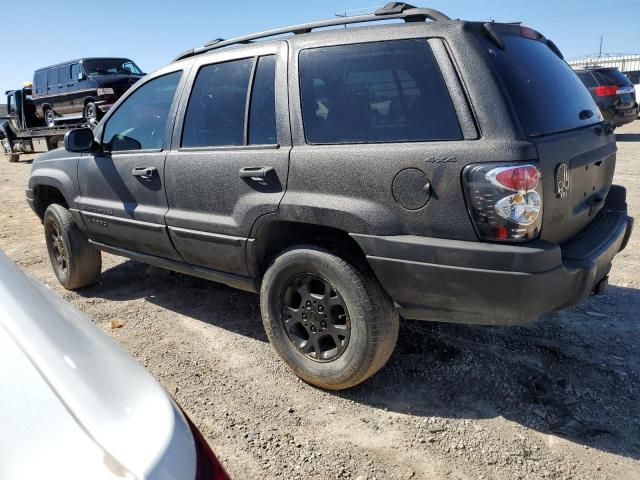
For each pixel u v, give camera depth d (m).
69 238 4.73
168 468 1.09
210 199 3.44
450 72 2.58
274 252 3.35
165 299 4.70
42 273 5.64
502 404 2.96
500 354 3.42
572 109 3.06
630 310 4.01
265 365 3.49
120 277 5.34
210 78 3.56
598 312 3.98
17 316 1.40
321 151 2.89
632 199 7.28
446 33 2.63
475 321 2.64
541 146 2.48
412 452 2.63
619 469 2.46
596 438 2.66
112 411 1.19
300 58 3.08
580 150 2.85
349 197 2.79
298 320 3.16
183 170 3.58
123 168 4.05
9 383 1.21
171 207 3.73
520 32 3.05
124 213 4.07
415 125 2.65
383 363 2.96
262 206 3.12
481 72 2.52
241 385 3.26
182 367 3.50
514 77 2.63
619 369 3.22
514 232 2.39
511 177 2.35
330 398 3.10
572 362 3.31
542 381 3.13
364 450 2.66
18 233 7.54
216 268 3.61
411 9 2.91
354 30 2.94
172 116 3.75
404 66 2.72
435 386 3.15
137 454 1.08
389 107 2.74
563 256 2.69
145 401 1.27
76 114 17.25
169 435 1.17
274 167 3.08
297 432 2.82
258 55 3.30
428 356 3.44
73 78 16.92
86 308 4.57
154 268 5.51
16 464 1.04
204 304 4.54
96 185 4.33
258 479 2.50
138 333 4.03
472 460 2.56
